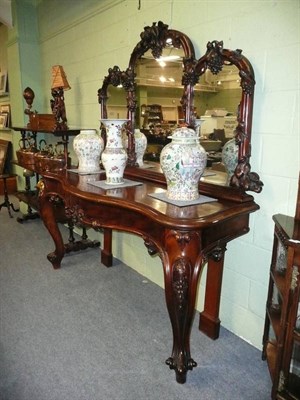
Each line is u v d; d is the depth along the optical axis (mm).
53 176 2201
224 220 1321
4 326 1864
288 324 1213
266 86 1450
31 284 2355
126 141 2172
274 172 1486
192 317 1396
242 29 1509
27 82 3670
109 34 2422
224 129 1577
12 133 4734
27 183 3848
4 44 4613
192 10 1740
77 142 2229
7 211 4305
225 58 1493
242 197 1495
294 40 1326
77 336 1787
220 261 1686
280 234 1288
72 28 2885
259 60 1458
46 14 3316
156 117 1950
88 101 2828
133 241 2578
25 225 3715
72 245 2875
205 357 1643
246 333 1764
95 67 2650
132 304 2113
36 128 3057
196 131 1688
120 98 2229
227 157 1578
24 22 3512
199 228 1243
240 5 1501
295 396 1235
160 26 1809
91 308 2062
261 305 1662
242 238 1697
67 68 3086
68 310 2035
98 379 1488
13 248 3035
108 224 1649
